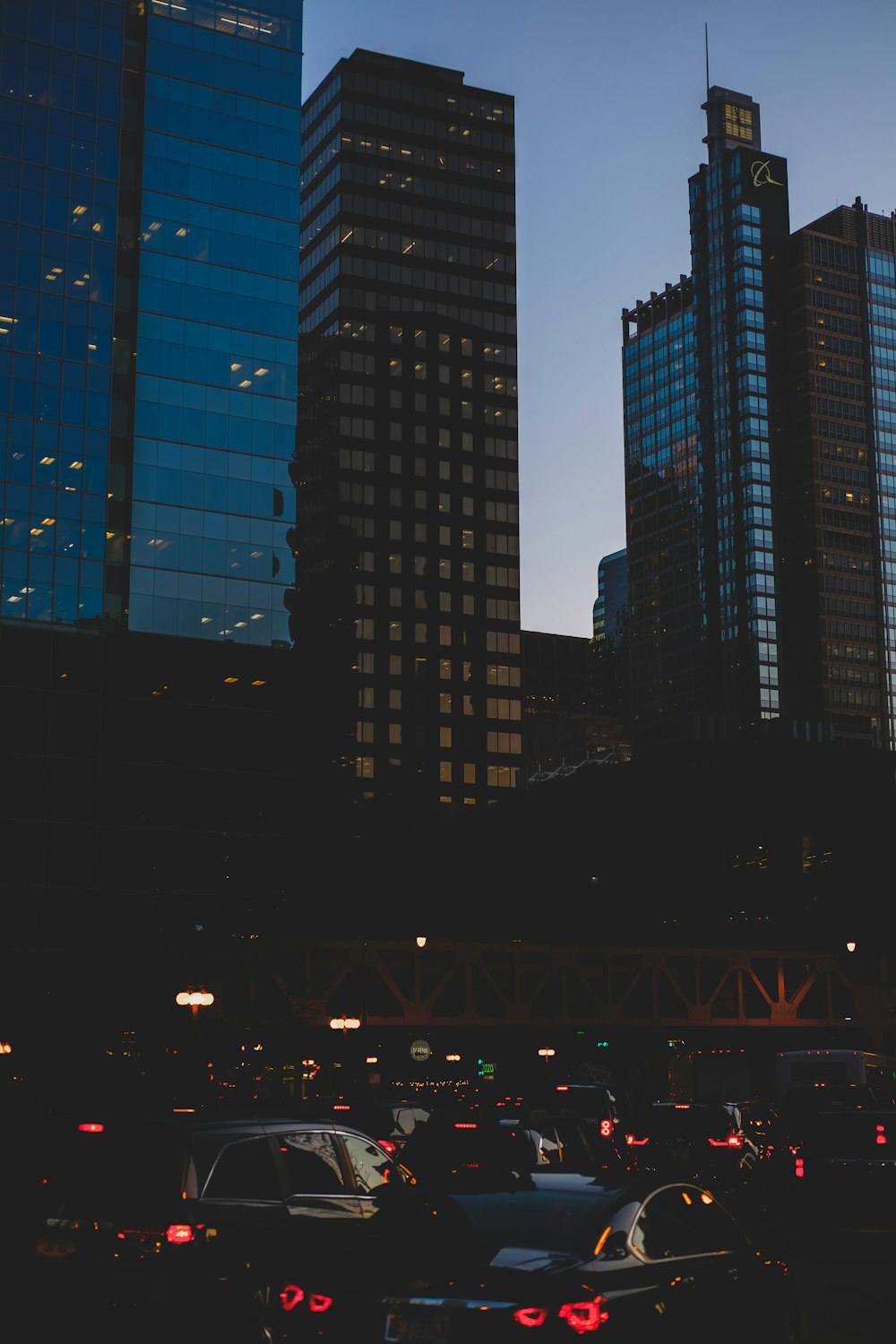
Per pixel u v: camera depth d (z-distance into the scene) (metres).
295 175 116.44
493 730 192.12
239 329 111.88
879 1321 15.20
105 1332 11.00
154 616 104.44
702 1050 118.88
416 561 192.38
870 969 126.44
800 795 188.62
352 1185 12.56
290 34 118.62
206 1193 11.36
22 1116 36.47
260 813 104.94
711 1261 10.60
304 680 141.12
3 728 97.50
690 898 170.88
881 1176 20.41
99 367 105.50
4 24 106.31
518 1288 8.95
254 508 109.81
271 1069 85.75
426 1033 111.94
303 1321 9.53
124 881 99.38
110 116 109.12
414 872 142.12
